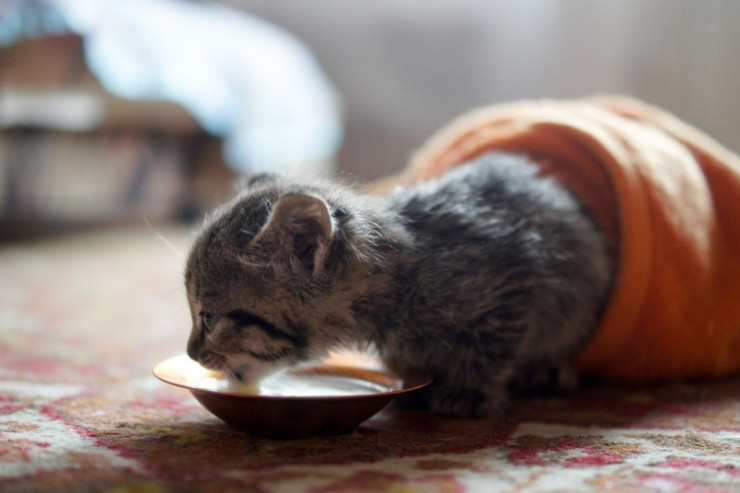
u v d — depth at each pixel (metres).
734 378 0.49
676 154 0.48
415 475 0.33
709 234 0.47
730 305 0.47
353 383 0.42
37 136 1.00
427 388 0.42
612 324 0.45
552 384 0.45
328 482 0.32
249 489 0.32
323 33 1.29
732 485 0.32
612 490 0.32
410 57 1.25
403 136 1.27
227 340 0.39
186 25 1.00
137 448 0.35
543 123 0.49
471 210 0.42
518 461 0.35
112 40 0.90
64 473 0.32
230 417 0.36
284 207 0.38
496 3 1.19
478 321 0.41
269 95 1.04
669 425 0.40
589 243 0.44
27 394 0.42
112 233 1.06
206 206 1.10
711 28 1.03
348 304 0.40
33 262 0.85
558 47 1.14
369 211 0.41
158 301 0.67
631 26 1.08
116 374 0.46
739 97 1.02
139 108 0.98
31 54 0.88
